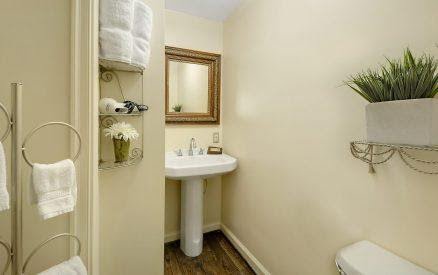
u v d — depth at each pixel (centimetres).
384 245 90
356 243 96
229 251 201
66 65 95
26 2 89
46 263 96
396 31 84
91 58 93
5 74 87
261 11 163
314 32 120
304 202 129
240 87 192
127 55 98
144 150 122
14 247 75
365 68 95
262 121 165
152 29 121
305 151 127
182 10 198
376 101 81
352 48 100
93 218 97
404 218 84
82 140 94
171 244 210
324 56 114
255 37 171
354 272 81
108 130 106
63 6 94
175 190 214
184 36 202
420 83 68
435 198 75
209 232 231
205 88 214
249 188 183
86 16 92
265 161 162
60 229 97
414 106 68
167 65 196
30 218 93
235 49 199
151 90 122
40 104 92
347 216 105
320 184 118
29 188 74
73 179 81
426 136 67
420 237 79
